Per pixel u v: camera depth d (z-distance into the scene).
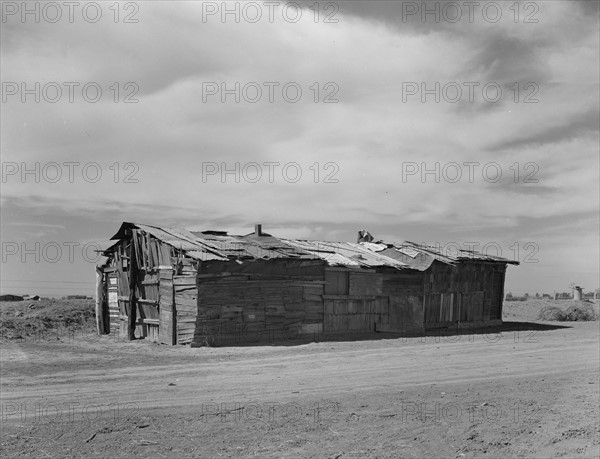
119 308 29.67
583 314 43.88
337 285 29.55
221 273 25.08
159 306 26.12
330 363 19.50
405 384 15.61
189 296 24.66
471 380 16.44
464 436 10.36
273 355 21.41
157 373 16.47
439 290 33.75
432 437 10.27
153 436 9.79
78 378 15.27
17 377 15.18
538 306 53.62
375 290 30.75
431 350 23.80
